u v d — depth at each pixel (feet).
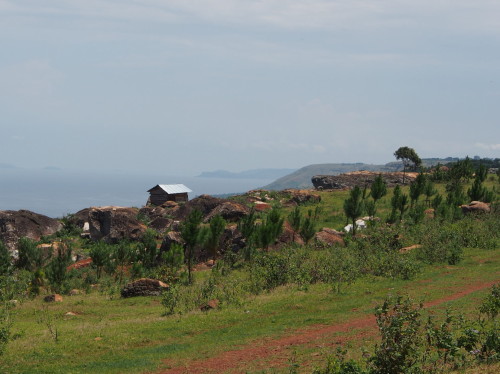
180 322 77.25
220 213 198.80
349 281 101.91
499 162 558.56
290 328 70.69
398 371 39.29
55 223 223.30
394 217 170.71
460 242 142.00
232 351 61.77
